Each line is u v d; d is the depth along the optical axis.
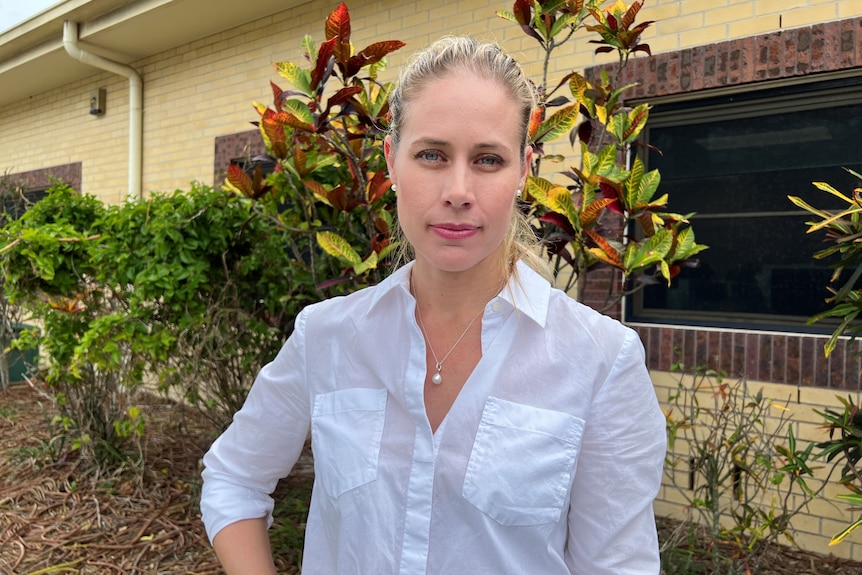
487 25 4.00
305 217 3.08
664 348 3.38
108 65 5.95
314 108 2.62
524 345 0.95
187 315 3.21
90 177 6.78
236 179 2.77
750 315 3.36
